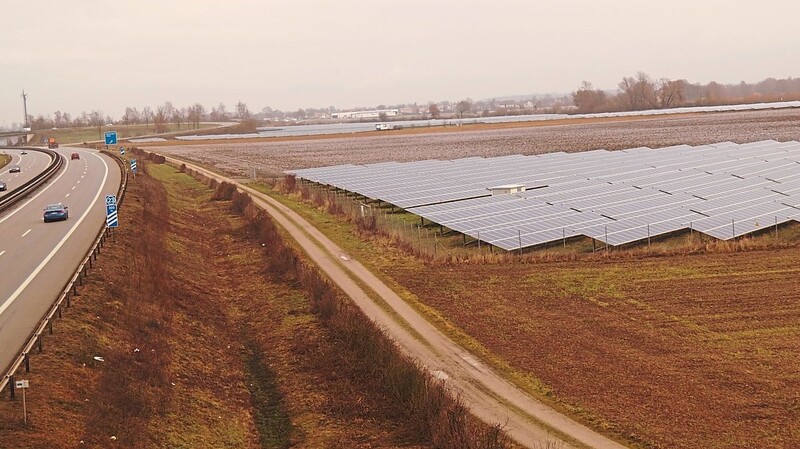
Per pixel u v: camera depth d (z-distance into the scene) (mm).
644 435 29672
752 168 105938
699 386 34344
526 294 50531
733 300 47375
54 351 31078
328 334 42375
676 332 41938
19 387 25141
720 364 37000
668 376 35656
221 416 32031
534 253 61719
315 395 34781
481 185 95688
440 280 54750
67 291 37188
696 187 88562
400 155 177875
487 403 33156
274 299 50781
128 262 49750
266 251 64875
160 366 34000
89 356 31828
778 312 44656
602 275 54688
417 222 79750
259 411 34031
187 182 121750
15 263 49656
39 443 23641
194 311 46438
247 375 38469
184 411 30859
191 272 56625
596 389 34406
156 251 54812
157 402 30422
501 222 70250
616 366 37156
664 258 59562
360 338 39250
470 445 27266
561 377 35969
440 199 87125
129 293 42656
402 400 32531
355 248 66000
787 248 61656
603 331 42531
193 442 28438
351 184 102625
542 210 74875
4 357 30688
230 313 49312
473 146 196375
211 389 34750
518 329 43375
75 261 49469
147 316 40312
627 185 91500
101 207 76062
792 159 114688
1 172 135875
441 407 30578
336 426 31422
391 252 63938
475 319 45438
